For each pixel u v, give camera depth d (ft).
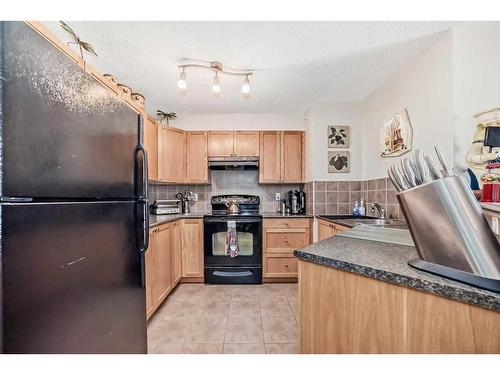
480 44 4.99
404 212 2.43
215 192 11.16
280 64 6.55
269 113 10.80
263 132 10.45
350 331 2.65
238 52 5.97
